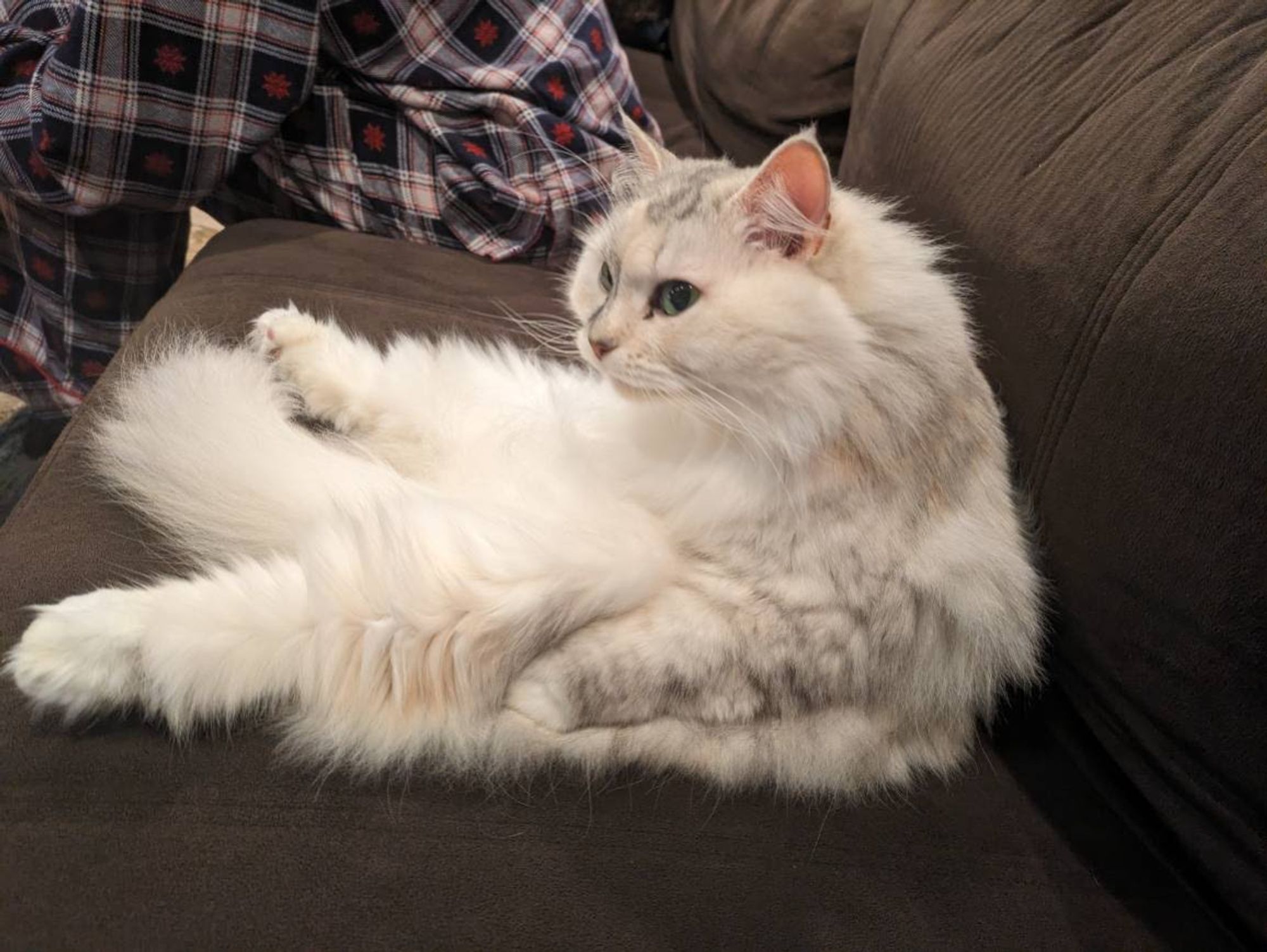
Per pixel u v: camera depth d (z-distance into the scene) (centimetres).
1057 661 83
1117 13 92
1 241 144
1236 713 62
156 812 64
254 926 59
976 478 82
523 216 141
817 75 162
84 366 150
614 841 69
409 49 141
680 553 85
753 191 77
